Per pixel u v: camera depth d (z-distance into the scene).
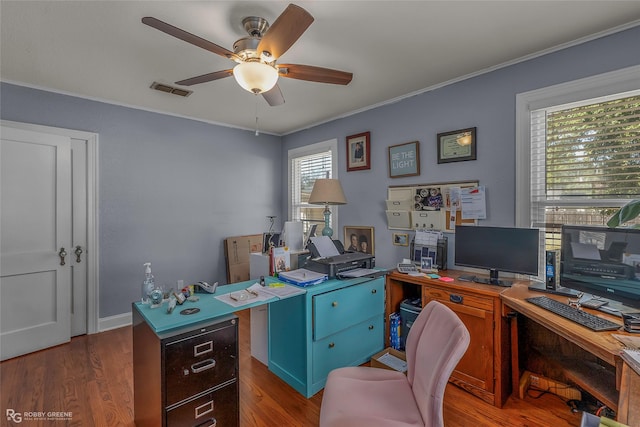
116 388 2.14
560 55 2.08
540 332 2.15
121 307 3.23
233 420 1.56
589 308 1.63
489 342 1.95
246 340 2.96
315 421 1.82
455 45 2.06
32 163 2.68
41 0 1.59
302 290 1.97
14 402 1.98
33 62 2.30
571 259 1.74
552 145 2.18
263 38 1.48
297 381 2.11
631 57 1.83
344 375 1.54
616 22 1.81
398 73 2.50
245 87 1.75
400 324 2.59
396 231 3.10
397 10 1.69
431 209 2.77
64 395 2.06
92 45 2.05
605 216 1.98
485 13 1.72
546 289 1.93
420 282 2.31
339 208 3.70
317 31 1.89
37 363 2.48
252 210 4.29
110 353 2.65
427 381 1.25
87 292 3.04
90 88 2.80
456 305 2.10
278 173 4.58
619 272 1.52
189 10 1.69
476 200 2.47
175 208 3.59
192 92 2.90
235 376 1.57
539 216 2.24
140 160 3.34
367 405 1.32
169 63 2.31
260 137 4.38
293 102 3.19
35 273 2.69
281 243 2.77
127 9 1.68
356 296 2.29
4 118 2.61
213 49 1.61
